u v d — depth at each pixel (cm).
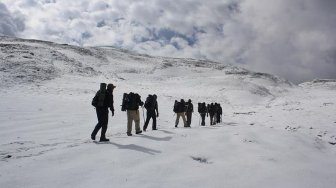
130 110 1153
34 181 622
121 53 15125
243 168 831
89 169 712
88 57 11638
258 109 5053
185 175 730
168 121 2106
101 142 984
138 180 666
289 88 13525
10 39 11656
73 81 5031
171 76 11731
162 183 663
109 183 637
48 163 741
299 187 733
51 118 1731
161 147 955
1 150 891
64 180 638
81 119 1784
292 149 1196
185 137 1149
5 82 3822
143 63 13938
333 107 5038
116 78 7806
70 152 838
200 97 6141
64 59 7419
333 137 2850
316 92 13788
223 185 686
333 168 1031
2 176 635
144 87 6600
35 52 7131
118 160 791
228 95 7125
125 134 1243
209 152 964
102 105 1004
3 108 1958
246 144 1146
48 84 4319
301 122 3541
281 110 4697
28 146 973
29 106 2162
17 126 1426
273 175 799
